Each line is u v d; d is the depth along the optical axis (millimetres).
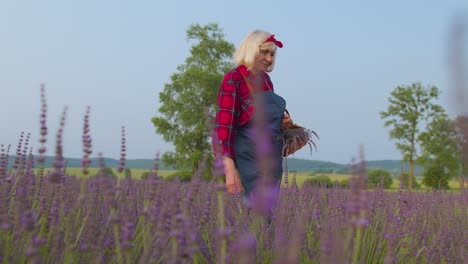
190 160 38500
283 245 1897
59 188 2188
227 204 3072
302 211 3502
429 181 31938
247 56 3488
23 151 2652
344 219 3012
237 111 3391
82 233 2314
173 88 42469
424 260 3082
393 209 3766
